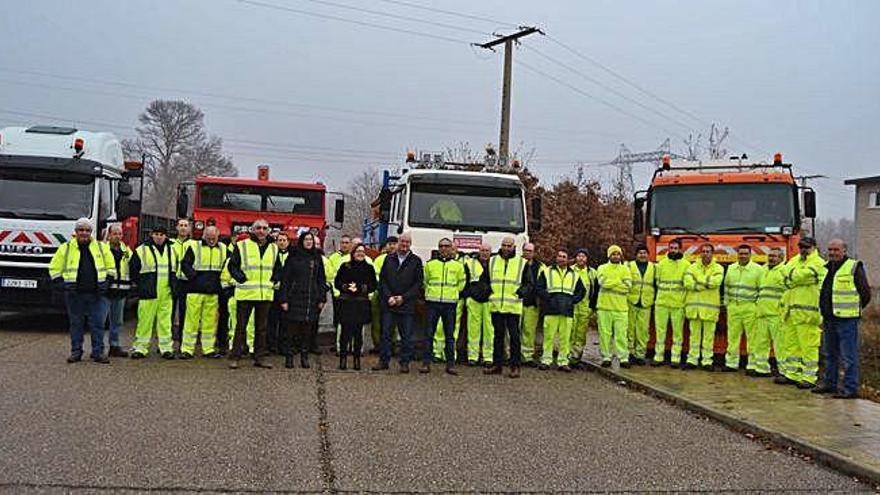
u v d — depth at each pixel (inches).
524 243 559.5
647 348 540.1
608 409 394.3
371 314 507.5
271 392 398.6
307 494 249.1
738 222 532.7
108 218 652.7
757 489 269.4
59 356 487.2
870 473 279.9
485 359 519.5
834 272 425.4
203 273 498.6
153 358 494.6
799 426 348.2
